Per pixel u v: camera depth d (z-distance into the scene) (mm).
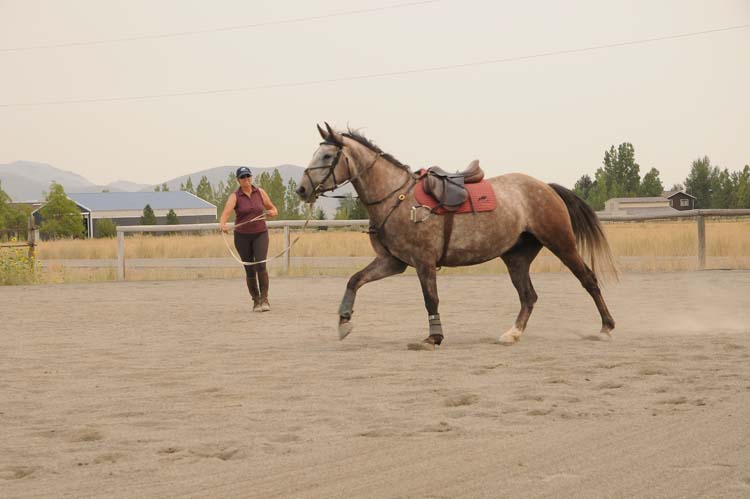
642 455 4922
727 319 11977
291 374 8047
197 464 5043
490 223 9695
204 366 8625
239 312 14227
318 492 4418
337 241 29453
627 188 144500
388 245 9727
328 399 6844
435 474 4668
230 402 6820
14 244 23469
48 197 89750
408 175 9742
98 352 9734
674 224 30422
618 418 5938
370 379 7703
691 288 16594
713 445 5074
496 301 14992
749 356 8508
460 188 9664
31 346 10266
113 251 39250
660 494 4184
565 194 10367
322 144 9688
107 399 7031
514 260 10250
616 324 11633
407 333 11094
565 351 9141
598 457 4918
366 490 4422
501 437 5480
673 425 5648
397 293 17031
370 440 5508
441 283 18906
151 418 6301
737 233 25203
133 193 131000
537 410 6203
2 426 6129
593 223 10352
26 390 7461
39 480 4785
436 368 8227
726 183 139500
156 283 20953
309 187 9617
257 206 14203
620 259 23297
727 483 4316
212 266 27234
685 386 7047
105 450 5410
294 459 5090
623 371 7809
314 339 10680
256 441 5555
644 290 16406
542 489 4332
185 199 129375
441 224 9570
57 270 27281
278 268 22547
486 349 9453
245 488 4527
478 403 6574
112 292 18547
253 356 9242
